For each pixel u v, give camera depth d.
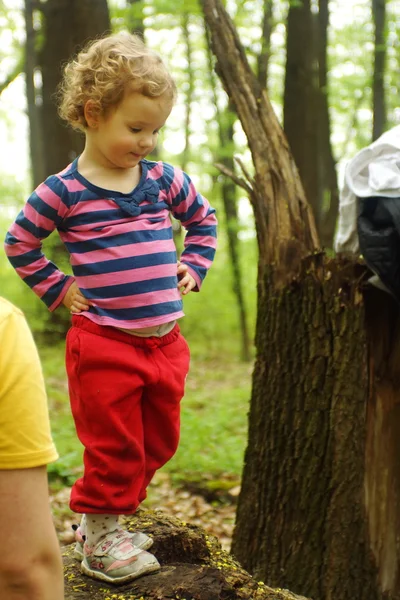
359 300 3.35
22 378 1.25
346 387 3.38
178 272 2.28
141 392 2.15
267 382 3.57
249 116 3.70
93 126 2.05
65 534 4.80
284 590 2.25
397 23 10.09
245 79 3.75
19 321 1.29
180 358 2.25
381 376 3.47
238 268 13.80
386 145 3.11
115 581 2.13
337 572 3.40
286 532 3.52
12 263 2.16
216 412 8.22
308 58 10.92
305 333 3.43
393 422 3.47
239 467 6.33
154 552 2.38
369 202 3.15
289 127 10.97
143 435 2.20
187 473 6.21
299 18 10.87
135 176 2.17
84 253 2.10
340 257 3.39
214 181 14.48
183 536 2.43
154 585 2.12
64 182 2.09
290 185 3.59
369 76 11.50
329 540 3.42
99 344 2.08
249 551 3.62
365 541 3.43
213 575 2.18
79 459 6.05
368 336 3.47
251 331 15.95
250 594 2.15
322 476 3.44
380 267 3.07
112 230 2.08
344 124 16.45
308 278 3.40
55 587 1.27
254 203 3.61
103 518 2.18
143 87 1.96
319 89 11.33
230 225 13.66
